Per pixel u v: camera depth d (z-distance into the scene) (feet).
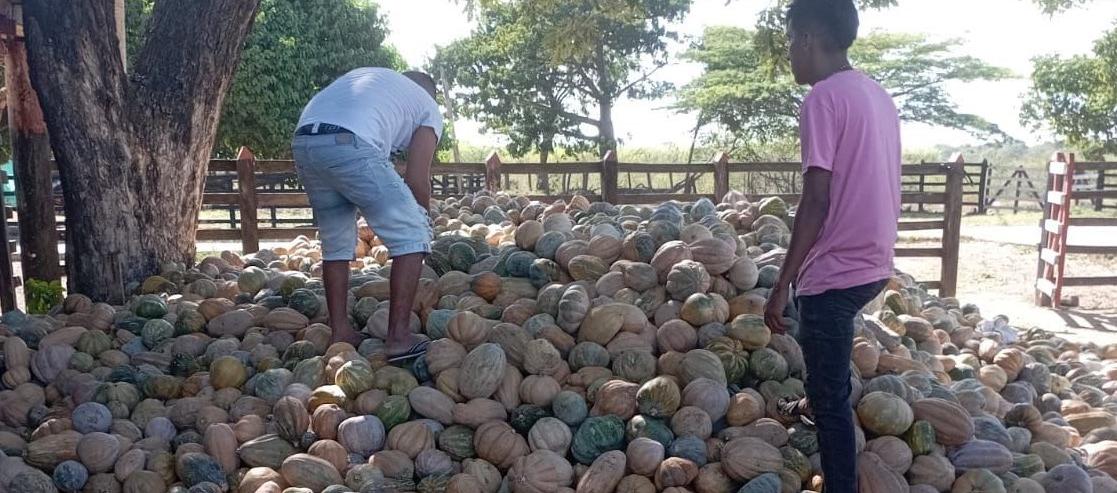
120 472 14.29
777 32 42.06
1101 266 51.93
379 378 15.96
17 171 27.94
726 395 15.12
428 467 14.37
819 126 11.66
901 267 52.03
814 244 12.25
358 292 19.79
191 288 23.15
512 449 14.53
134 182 24.59
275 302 20.61
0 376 18.63
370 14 85.76
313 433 14.92
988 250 59.11
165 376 17.21
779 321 12.44
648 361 15.87
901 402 14.70
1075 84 93.86
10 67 27.14
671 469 13.66
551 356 15.89
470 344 16.61
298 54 81.30
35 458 14.53
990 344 21.29
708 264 17.87
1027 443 16.12
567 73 113.60
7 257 26.73
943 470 14.24
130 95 24.67
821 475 14.01
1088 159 104.83
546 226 21.97
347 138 15.65
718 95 112.57
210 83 25.90
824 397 12.48
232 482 14.17
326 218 17.31
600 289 17.98
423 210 16.94
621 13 47.03
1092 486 14.37
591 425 14.60
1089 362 24.49
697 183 113.60
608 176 37.93
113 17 24.17
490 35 112.88
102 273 24.26
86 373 18.10
